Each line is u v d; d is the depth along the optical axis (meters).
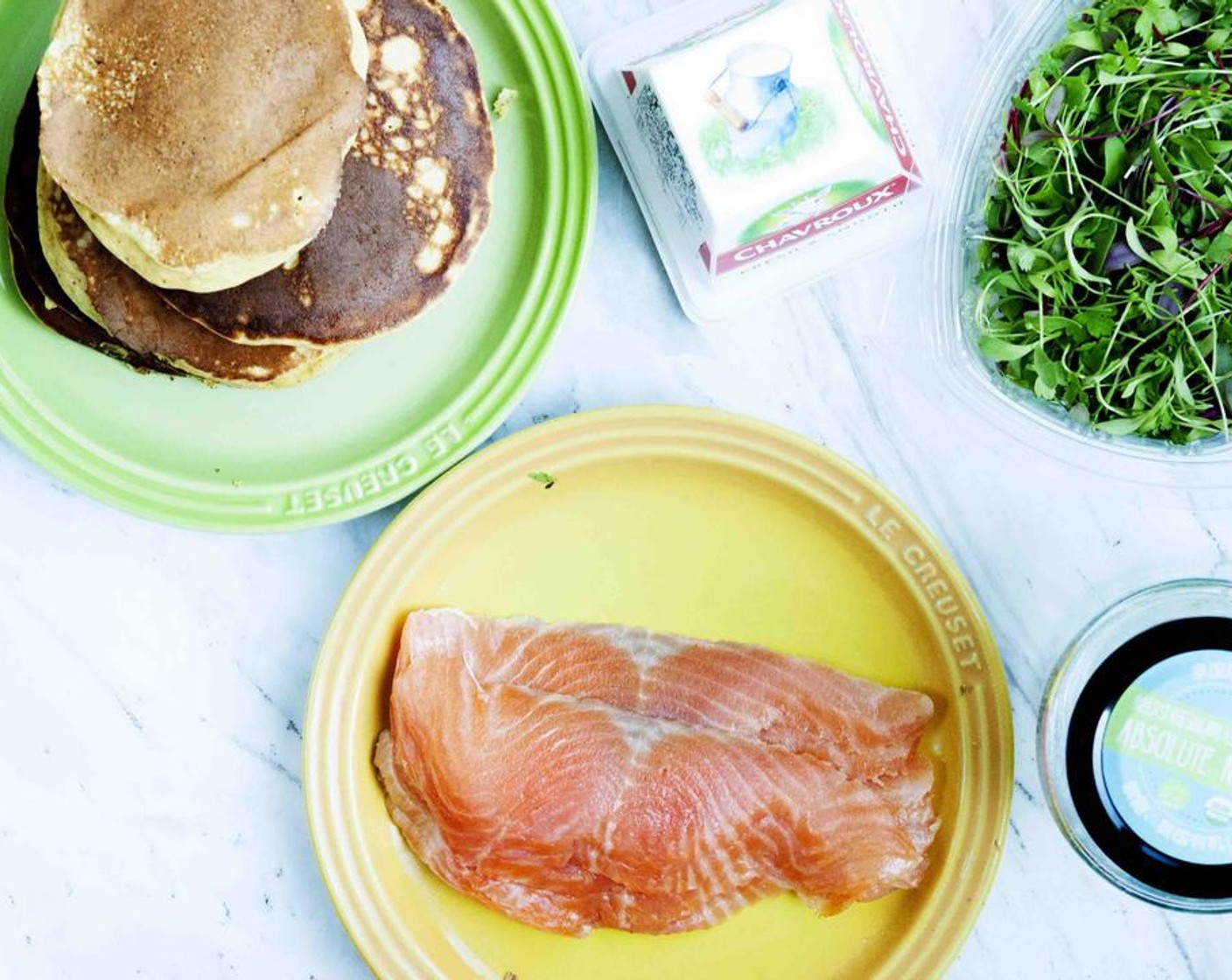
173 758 0.67
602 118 0.66
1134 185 0.64
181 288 0.59
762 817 0.64
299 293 0.61
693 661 0.66
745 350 0.68
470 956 0.67
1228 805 0.63
